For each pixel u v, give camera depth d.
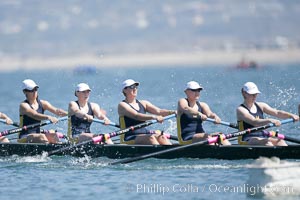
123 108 80.38
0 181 70.06
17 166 77.50
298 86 182.88
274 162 59.62
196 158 77.25
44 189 65.88
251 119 75.69
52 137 84.69
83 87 83.19
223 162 75.12
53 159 80.94
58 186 66.88
